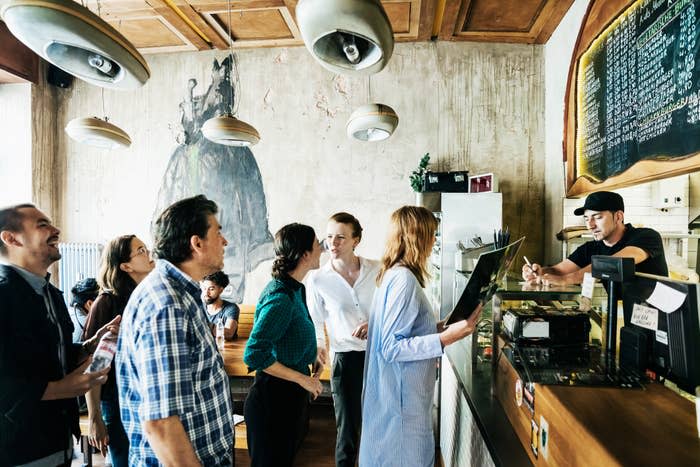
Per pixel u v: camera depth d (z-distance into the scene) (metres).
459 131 3.72
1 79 3.84
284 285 1.68
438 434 2.77
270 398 1.68
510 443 1.20
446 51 3.72
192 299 1.16
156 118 4.05
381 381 1.49
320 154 3.89
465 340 2.21
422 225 1.50
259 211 3.96
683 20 1.70
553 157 3.41
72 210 4.17
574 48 2.85
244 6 3.16
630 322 1.20
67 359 1.67
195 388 1.11
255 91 3.94
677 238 2.64
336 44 1.41
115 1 3.08
